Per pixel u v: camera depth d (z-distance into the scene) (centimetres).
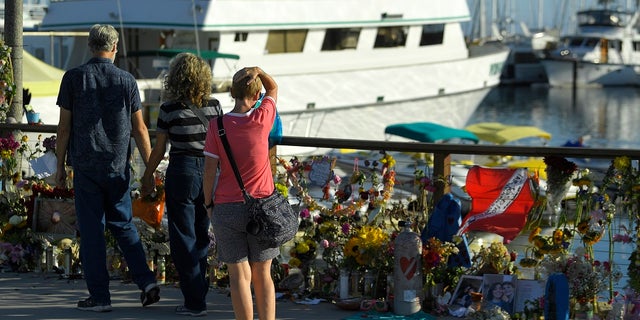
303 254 1008
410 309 915
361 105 3681
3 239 1135
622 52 9200
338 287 985
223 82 3262
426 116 3981
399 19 3741
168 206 914
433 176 990
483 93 4294
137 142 924
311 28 3481
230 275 815
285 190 1027
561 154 934
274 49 3419
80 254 974
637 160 915
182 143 898
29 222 1134
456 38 4094
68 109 910
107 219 942
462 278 931
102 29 912
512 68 9581
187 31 3434
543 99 8362
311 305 969
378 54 3741
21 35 1335
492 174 972
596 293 907
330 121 3600
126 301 982
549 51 9538
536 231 941
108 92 906
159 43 3575
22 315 923
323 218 1022
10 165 1177
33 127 1173
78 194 924
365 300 950
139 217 1064
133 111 919
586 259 924
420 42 3931
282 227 797
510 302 907
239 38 3334
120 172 921
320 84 3528
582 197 924
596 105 7925
